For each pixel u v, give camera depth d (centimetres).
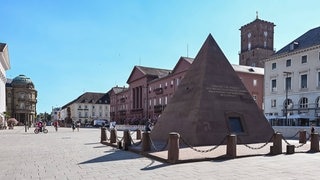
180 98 1958
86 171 973
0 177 894
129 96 8331
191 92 1883
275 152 1345
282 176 891
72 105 11612
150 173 935
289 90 4881
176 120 1858
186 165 1070
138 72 7644
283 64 5022
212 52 1991
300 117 4250
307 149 1497
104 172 956
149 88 7112
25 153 1435
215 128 1708
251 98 1964
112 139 1847
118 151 1502
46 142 2084
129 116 8231
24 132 3938
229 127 1758
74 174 929
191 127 1689
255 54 7912
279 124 4581
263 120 1911
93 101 11719
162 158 1160
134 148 1493
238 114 1834
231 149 1232
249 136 1778
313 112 4425
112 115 9925
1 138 2561
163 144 1650
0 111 6050
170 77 6119
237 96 1912
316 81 4425
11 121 6444
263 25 8025
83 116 11450
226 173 932
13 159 1240
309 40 4703
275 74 5166
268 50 7956
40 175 918
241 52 8419
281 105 5019
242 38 8456
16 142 2094
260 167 1030
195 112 1728
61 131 4278
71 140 2281
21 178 878
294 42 4869
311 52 4528
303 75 4662
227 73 1961
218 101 1822
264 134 1844
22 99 10062
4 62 6506
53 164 1111
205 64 1919
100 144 1914
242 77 5694
